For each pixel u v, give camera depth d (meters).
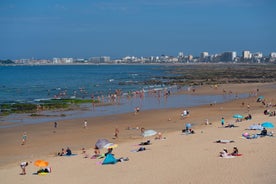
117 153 41.19
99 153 42.41
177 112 76.19
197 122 63.94
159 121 66.38
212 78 184.25
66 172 34.59
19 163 40.62
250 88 126.31
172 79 182.50
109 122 66.25
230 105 85.38
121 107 86.12
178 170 32.12
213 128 55.62
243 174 29.02
